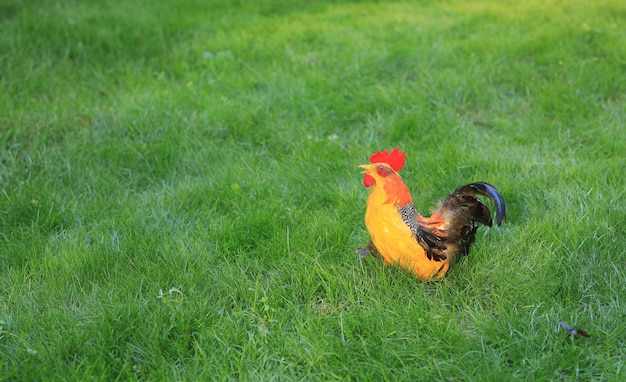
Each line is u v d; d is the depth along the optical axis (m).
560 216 3.96
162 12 8.20
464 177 4.55
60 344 3.01
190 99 5.77
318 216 4.10
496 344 3.05
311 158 4.85
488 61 6.33
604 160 4.62
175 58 6.68
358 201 4.28
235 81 6.19
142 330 3.12
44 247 3.85
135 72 6.43
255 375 2.89
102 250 3.75
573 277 3.41
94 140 5.16
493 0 8.61
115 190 4.58
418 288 3.39
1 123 5.35
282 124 5.42
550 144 5.00
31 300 3.37
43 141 5.12
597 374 2.87
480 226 3.91
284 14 8.40
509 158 4.73
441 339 3.06
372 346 3.03
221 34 7.32
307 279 3.47
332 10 8.47
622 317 3.16
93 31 7.15
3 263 3.72
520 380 2.81
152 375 2.88
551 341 2.98
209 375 2.86
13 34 6.92
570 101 5.57
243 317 3.26
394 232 3.34
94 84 6.22
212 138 5.27
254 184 4.49
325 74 6.29
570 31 6.89
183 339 3.09
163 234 3.98
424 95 5.85
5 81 6.04
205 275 3.58
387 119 5.51
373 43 7.02
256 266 3.67
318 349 2.98
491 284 3.48
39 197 4.34
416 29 7.40
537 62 6.39
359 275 3.55
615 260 3.55
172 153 4.96
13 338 3.11
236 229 3.99
